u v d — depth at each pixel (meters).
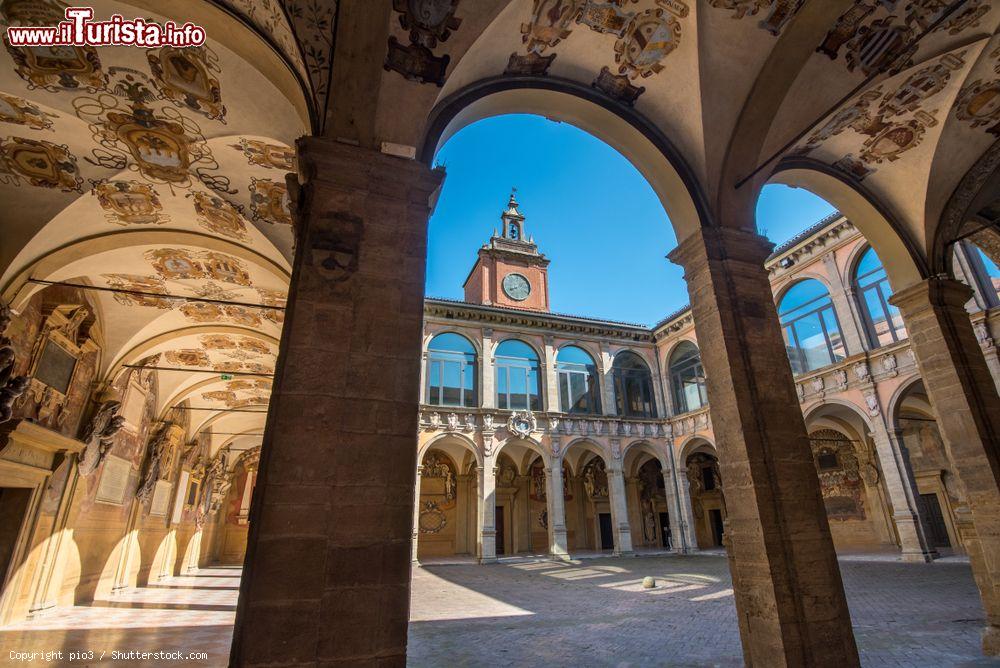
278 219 9.91
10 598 10.73
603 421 30.62
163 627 10.62
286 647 3.66
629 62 7.29
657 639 8.73
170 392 18.91
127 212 9.92
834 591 5.66
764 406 6.37
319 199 5.02
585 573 20.69
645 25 6.83
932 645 7.52
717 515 34.94
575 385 31.70
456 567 24.70
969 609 9.99
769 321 6.96
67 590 13.11
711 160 7.62
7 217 9.13
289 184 5.29
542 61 7.11
